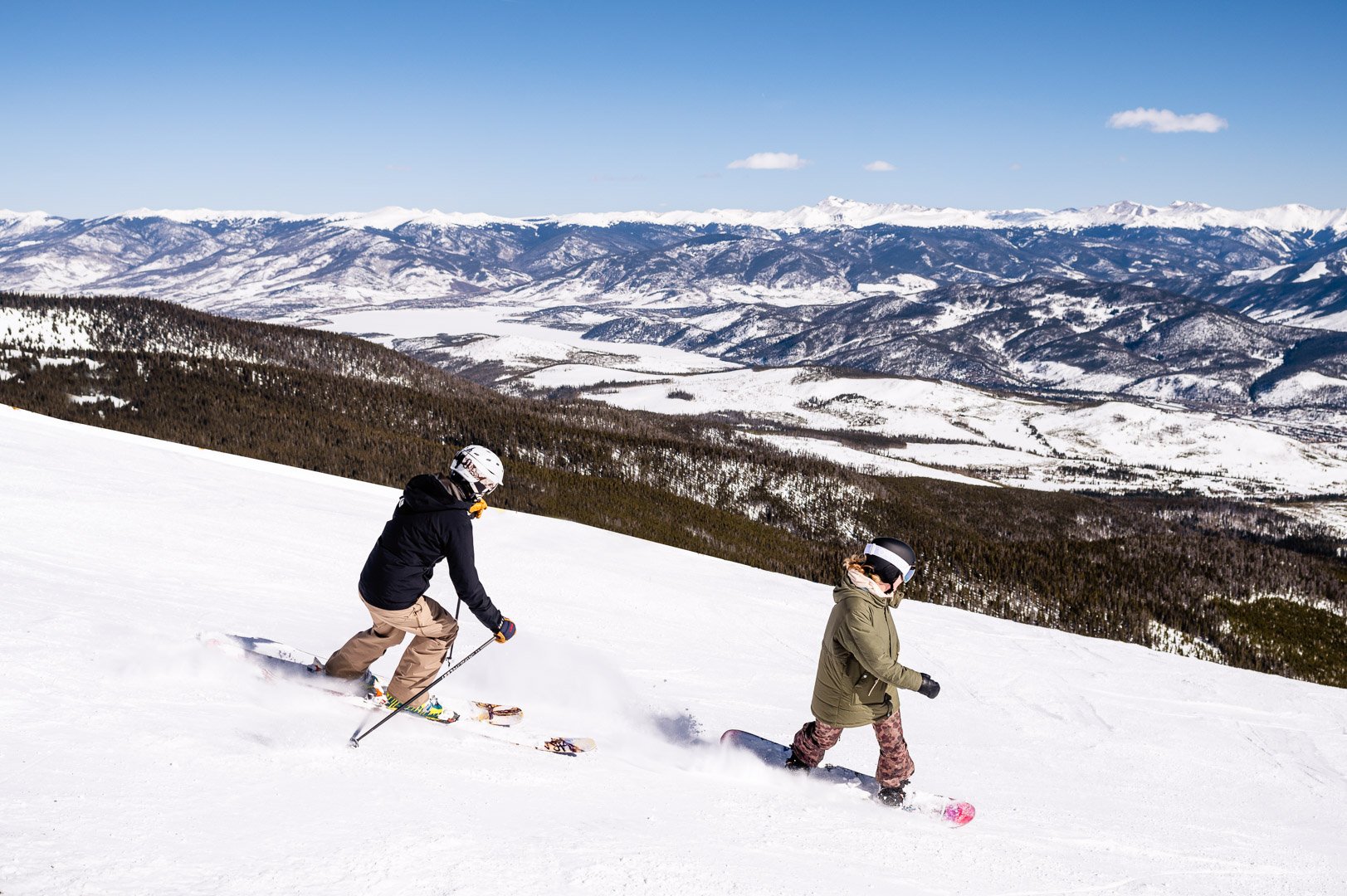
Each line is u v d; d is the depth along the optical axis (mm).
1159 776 7895
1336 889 5277
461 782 4203
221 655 5297
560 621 10961
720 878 3586
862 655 5148
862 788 5770
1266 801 7469
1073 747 8594
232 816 3277
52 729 3717
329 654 6691
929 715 9227
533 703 6781
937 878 4289
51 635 5043
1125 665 12609
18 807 2969
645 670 9016
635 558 17422
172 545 10570
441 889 2975
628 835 3873
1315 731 10016
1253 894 4973
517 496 79000
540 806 4074
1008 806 6160
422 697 5223
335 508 17094
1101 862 5074
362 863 3061
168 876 2717
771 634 12305
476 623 9930
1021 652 12844
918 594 66812
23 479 13133
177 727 4070
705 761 5895
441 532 4910
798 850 4262
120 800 3207
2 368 93938
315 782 3805
